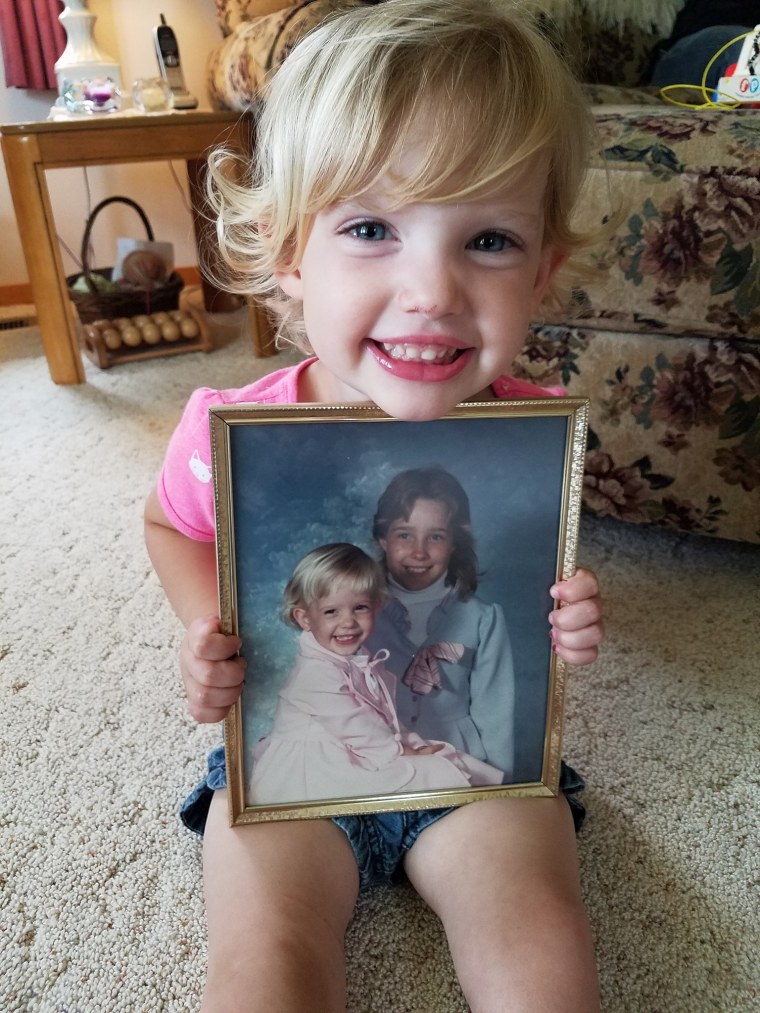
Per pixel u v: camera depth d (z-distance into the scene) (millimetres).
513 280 527
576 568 614
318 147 512
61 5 2006
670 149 911
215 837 617
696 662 922
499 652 610
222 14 1870
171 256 1969
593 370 1058
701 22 1560
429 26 524
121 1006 566
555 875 574
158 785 750
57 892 648
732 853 691
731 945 618
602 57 1526
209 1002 496
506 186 501
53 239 1590
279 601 580
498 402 553
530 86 527
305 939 536
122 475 1323
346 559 576
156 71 2256
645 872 673
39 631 959
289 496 558
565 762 774
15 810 720
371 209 502
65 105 1812
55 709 838
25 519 1196
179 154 1594
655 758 790
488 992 514
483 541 586
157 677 887
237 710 595
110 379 1741
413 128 492
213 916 561
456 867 593
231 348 1929
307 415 541
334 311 528
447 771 624
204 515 740
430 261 501
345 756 613
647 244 949
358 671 599
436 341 513
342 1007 532
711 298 944
